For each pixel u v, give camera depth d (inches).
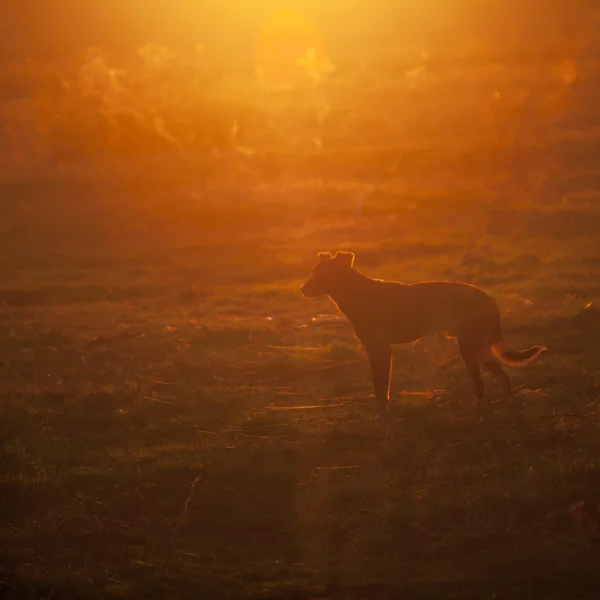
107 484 869.2
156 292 1878.7
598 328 1322.6
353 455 893.8
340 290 979.9
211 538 755.4
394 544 722.8
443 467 841.5
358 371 1206.9
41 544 759.7
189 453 934.4
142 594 676.7
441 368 1173.7
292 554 724.0
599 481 796.6
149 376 1240.8
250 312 1636.3
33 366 1325.0
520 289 1626.5
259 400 1103.0
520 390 1050.7
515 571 668.7
